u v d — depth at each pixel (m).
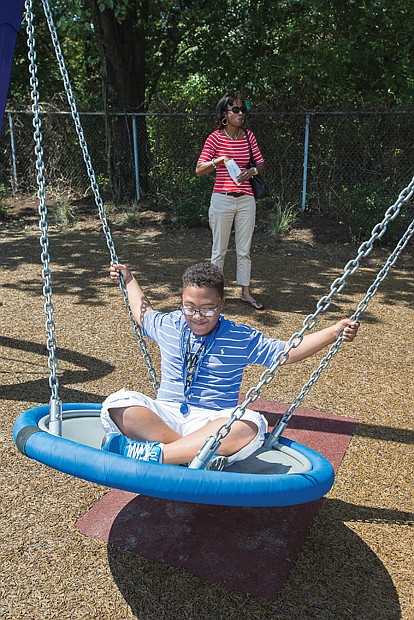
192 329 2.69
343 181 10.86
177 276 7.59
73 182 12.85
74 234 10.12
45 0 3.05
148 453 2.33
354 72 12.00
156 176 12.05
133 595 2.46
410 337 5.56
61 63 3.11
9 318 5.95
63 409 2.88
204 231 10.27
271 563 2.65
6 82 3.98
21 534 2.82
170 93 13.87
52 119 12.62
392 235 9.20
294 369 4.82
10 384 4.41
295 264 8.27
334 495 3.17
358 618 2.37
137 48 12.05
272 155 11.12
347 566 2.65
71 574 2.57
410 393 4.41
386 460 3.51
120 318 5.98
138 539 2.79
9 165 13.12
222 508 3.04
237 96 5.64
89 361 4.89
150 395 4.30
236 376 2.75
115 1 10.95
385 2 11.16
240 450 2.47
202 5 12.61
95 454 2.16
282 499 2.16
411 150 10.36
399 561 2.69
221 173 5.79
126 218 10.80
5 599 2.43
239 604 2.42
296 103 10.98
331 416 4.04
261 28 12.30
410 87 11.50
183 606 2.41
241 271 6.28
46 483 3.23
